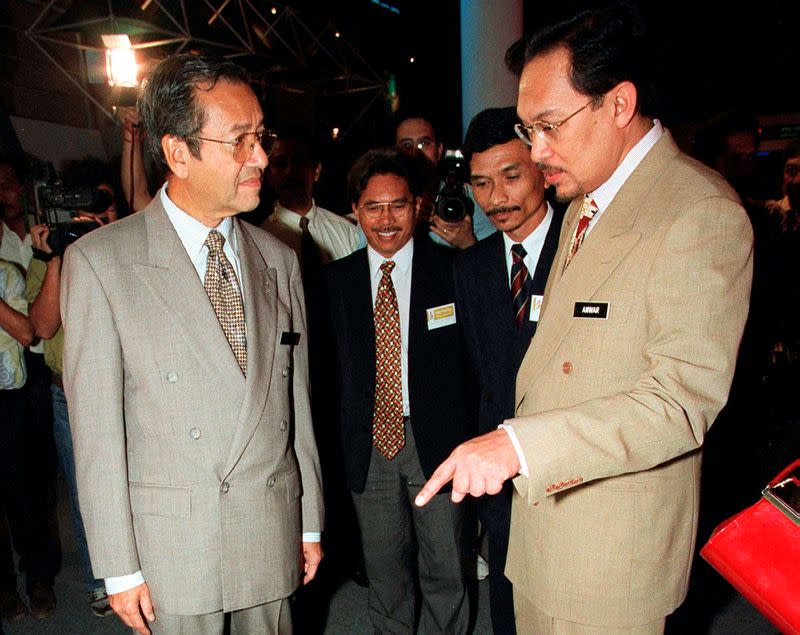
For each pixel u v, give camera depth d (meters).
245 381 1.35
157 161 1.34
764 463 2.38
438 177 2.84
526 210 1.75
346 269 2.10
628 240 1.09
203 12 4.65
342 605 2.56
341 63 5.92
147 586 1.31
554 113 1.09
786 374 2.16
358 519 2.14
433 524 2.05
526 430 0.95
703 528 2.61
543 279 1.72
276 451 1.40
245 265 1.43
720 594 2.53
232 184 1.29
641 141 1.14
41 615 2.50
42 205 2.38
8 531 3.05
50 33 4.51
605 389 1.11
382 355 2.02
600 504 1.15
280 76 5.45
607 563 1.15
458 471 0.95
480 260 1.89
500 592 1.92
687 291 1.00
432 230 2.48
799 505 0.94
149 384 1.29
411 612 2.20
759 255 1.98
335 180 6.21
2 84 4.25
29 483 2.49
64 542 3.08
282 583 1.41
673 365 0.99
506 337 1.82
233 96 1.25
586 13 1.08
